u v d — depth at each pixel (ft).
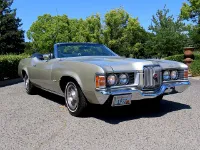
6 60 40.40
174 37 75.36
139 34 113.39
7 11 141.69
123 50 111.14
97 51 20.62
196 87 28.04
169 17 83.71
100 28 111.96
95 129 14.20
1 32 131.75
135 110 18.25
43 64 20.12
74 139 12.75
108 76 14.40
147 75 15.43
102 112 17.70
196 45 74.74
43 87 20.98
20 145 12.07
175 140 12.50
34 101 21.44
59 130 14.08
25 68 23.93
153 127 14.44
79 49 20.17
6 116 16.88
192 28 80.94
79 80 15.52
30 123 15.35
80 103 16.02
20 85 31.89
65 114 17.26
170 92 16.90
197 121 15.42
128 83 15.08
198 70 39.24
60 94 18.69
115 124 15.06
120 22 111.34
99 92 14.19
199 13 87.86
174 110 18.11
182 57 58.70
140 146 11.82
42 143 12.28
